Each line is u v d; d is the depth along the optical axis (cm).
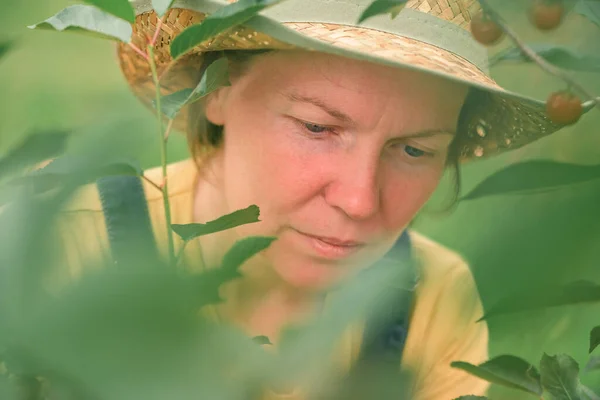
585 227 38
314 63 148
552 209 39
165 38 170
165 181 99
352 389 40
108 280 26
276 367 35
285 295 166
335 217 158
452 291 212
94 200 165
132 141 34
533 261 38
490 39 98
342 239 160
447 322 209
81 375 25
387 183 162
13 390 40
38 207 32
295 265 164
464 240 41
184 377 26
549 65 91
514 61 94
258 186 162
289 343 37
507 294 60
